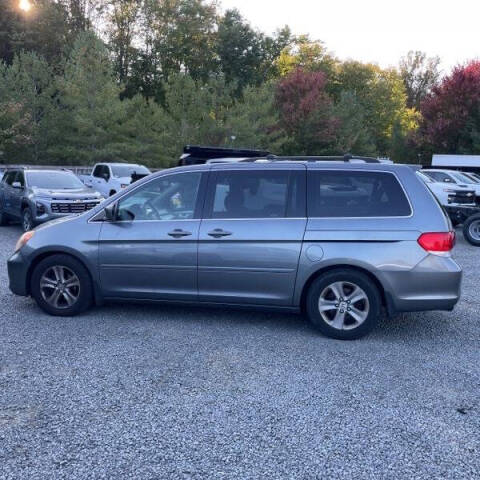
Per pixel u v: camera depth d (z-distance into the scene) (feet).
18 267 18.92
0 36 114.42
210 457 10.09
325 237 16.57
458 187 54.80
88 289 18.62
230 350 15.83
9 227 44.45
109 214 18.16
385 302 16.83
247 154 43.70
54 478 9.37
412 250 16.20
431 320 19.56
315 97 116.88
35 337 16.65
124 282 18.29
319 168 17.26
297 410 12.04
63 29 118.11
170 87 93.71
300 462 9.96
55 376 13.67
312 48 167.73
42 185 40.19
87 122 83.25
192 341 16.56
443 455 10.30
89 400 12.35
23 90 86.94
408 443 10.72
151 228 17.93
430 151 111.55
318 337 17.20
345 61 180.34
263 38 144.87
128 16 131.75
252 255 17.06
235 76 136.26
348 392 13.03
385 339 17.21
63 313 18.81
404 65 236.63
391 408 12.23
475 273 29.25
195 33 135.33
